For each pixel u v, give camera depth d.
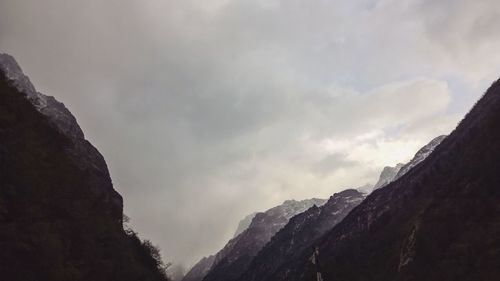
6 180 63.81
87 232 81.50
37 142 82.31
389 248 150.00
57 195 77.81
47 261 61.91
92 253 79.00
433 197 144.50
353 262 160.12
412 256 118.31
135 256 110.50
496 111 152.75
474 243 106.25
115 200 136.38
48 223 66.62
